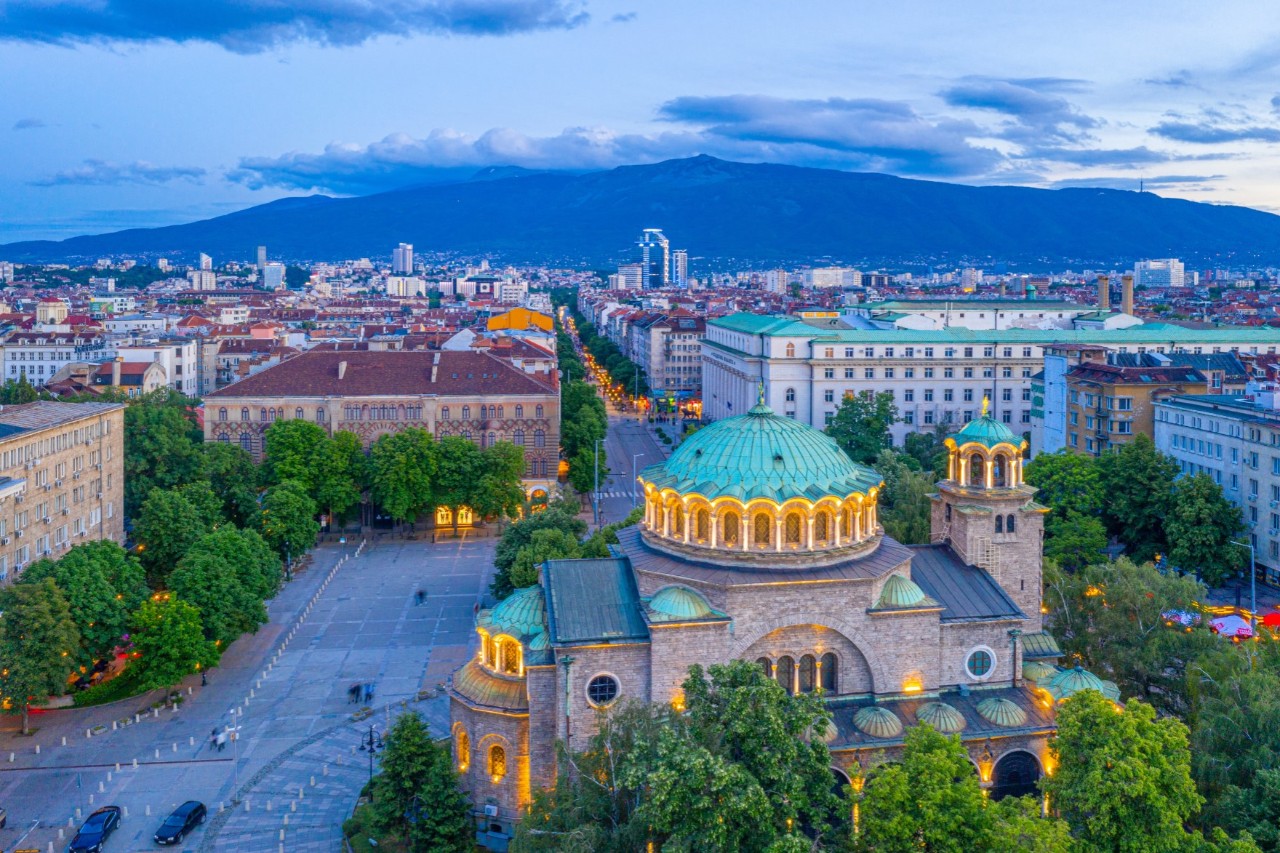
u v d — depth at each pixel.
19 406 134.88
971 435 91.75
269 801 89.25
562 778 69.56
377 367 197.50
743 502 81.69
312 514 159.62
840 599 81.88
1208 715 77.50
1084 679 81.88
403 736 78.31
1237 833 66.81
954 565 90.69
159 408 178.75
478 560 164.25
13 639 97.31
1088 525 141.62
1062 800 66.38
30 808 87.62
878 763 67.50
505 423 195.12
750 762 64.31
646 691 80.62
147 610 104.81
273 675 115.81
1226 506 141.88
